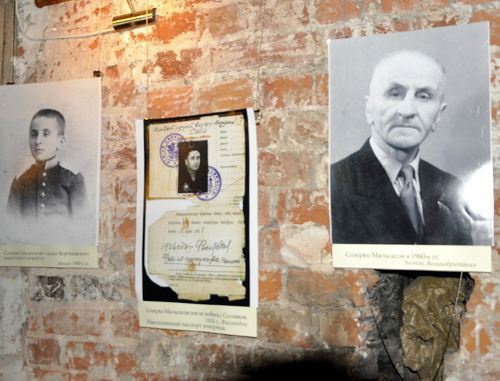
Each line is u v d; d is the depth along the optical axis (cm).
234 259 155
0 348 182
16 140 184
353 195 143
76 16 181
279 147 152
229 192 157
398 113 139
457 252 133
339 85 145
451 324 140
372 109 142
